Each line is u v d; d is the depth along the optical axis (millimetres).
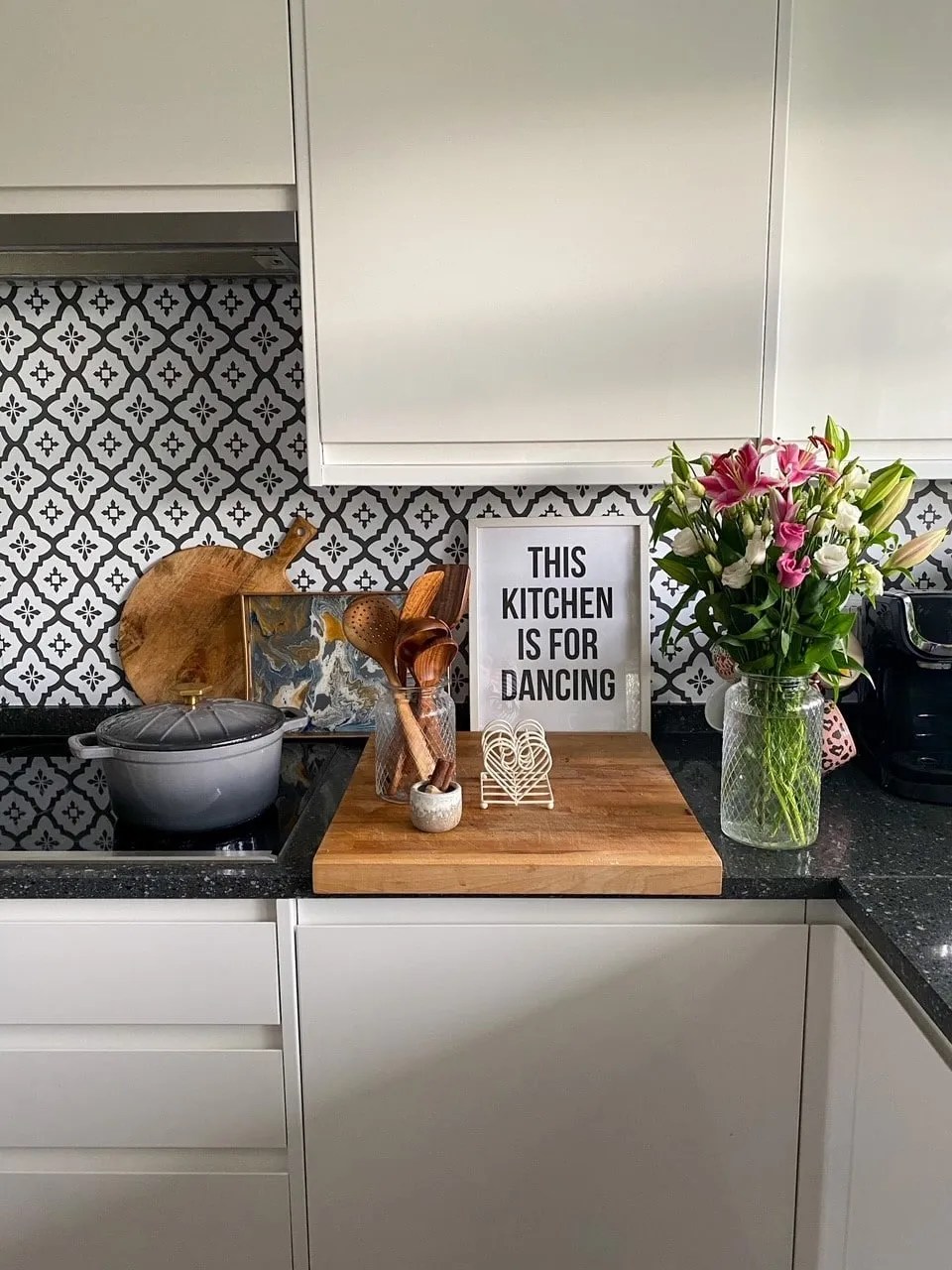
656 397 1363
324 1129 1298
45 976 1268
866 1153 1203
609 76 1284
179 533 1753
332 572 1764
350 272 1340
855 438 1396
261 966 1258
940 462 1412
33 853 1303
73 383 1703
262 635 1770
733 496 1155
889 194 1335
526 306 1344
